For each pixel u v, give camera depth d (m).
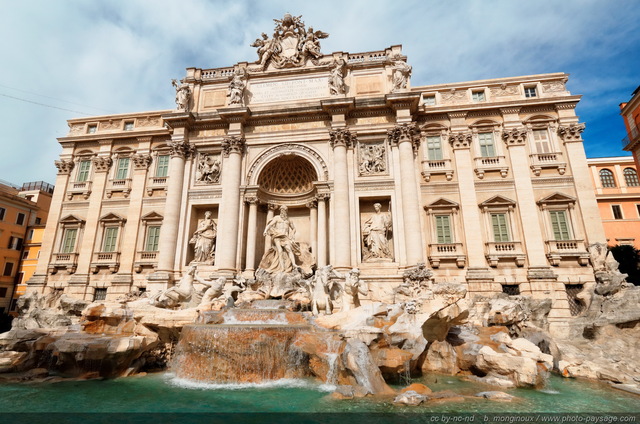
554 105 27.33
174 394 12.52
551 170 26.38
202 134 30.25
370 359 13.16
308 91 29.73
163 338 18.02
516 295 23.66
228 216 26.78
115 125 33.34
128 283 27.89
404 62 28.94
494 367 14.72
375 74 29.27
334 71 28.83
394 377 14.12
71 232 31.08
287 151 28.34
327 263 25.69
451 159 27.73
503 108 27.75
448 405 11.20
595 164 43.25
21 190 49.88
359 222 26.19
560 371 16.53
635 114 31.45
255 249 27.20
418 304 15.77
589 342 20.03
